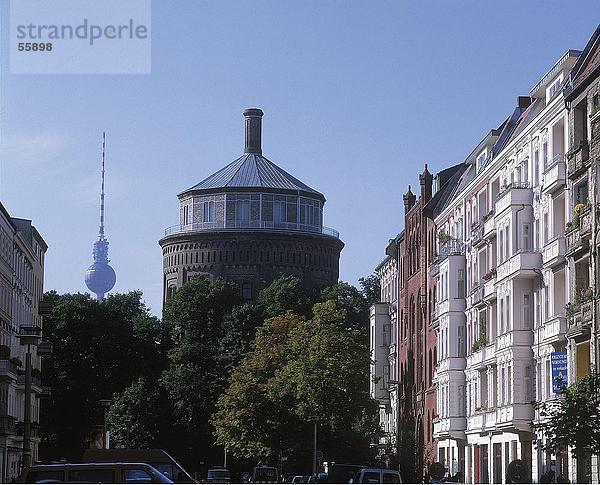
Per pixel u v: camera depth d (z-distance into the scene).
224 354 151.88
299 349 104.38
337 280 193.12
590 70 60.50
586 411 48.66
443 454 98.81
